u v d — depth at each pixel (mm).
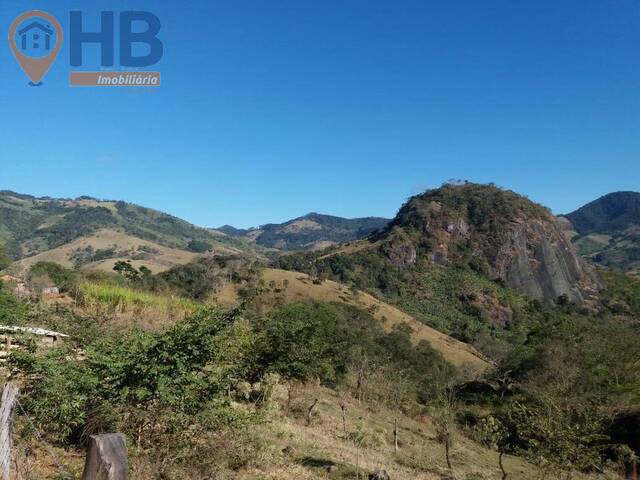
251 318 20672
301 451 12164
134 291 22828
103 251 168000
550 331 45938
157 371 6910
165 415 6949
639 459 14633
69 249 170500
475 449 21344
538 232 159500
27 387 6887
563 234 169875
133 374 6914
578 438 10953
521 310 124188
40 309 10039
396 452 16531
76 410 6660
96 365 7094
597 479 13906
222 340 8391
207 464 7410
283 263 123562
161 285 44906
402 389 27953
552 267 153500
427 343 67688
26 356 7000
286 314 24875
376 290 124438
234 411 7918
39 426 6586
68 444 7148
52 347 7844
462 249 151125
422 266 142000
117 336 8805
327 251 160375
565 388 25641
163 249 187125
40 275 34125
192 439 7379
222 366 8289
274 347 16484
